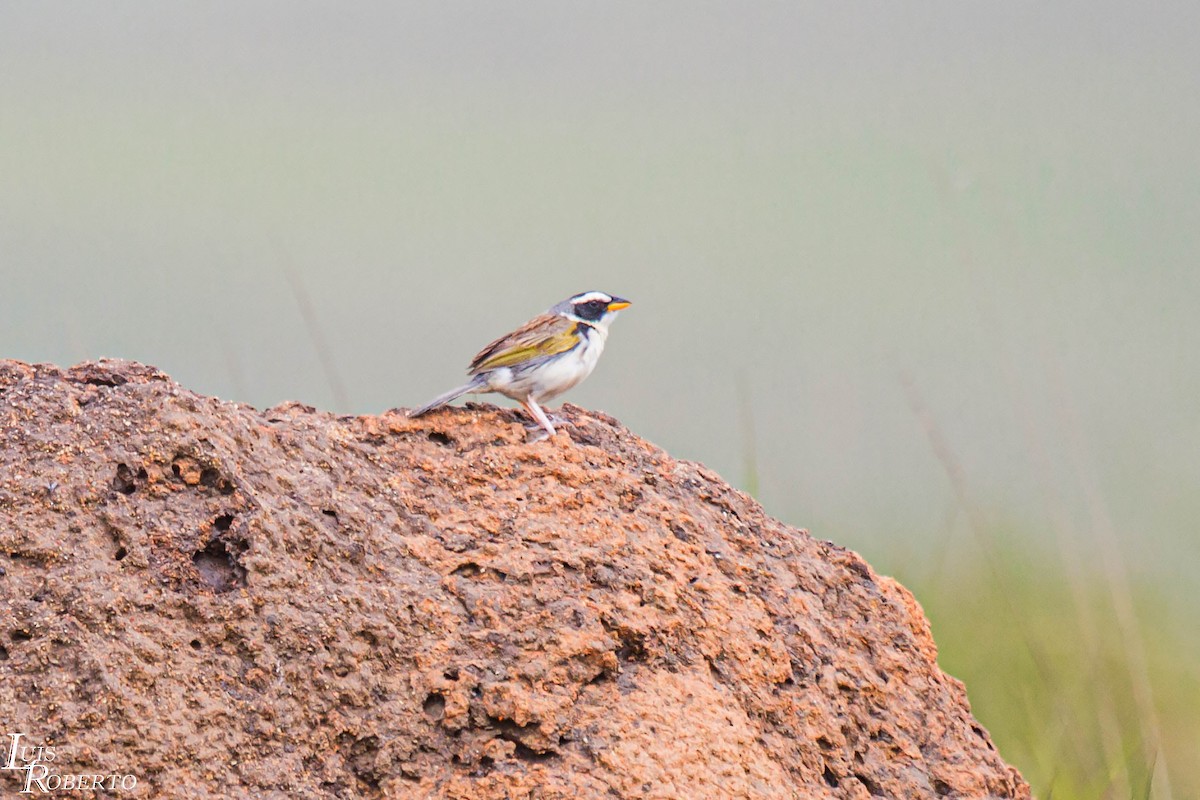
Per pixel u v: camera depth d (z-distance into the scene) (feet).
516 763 33.22
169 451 34.30
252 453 35.68
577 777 32.94
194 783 31.30
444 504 37.96
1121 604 57.67
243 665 32.65
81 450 33.86
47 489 33.06
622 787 32.96
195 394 35.83
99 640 31.55
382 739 33.06
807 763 37.14
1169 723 61.11
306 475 36.47
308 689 32.91
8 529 32.37
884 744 39.40
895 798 38.55
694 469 43.14
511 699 33.68
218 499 34.30
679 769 33.50
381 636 34.01
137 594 32.35
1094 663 56.59
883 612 41.98
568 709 34.06
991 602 62.80
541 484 39.11
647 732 34.01
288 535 34.27
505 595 35.68
